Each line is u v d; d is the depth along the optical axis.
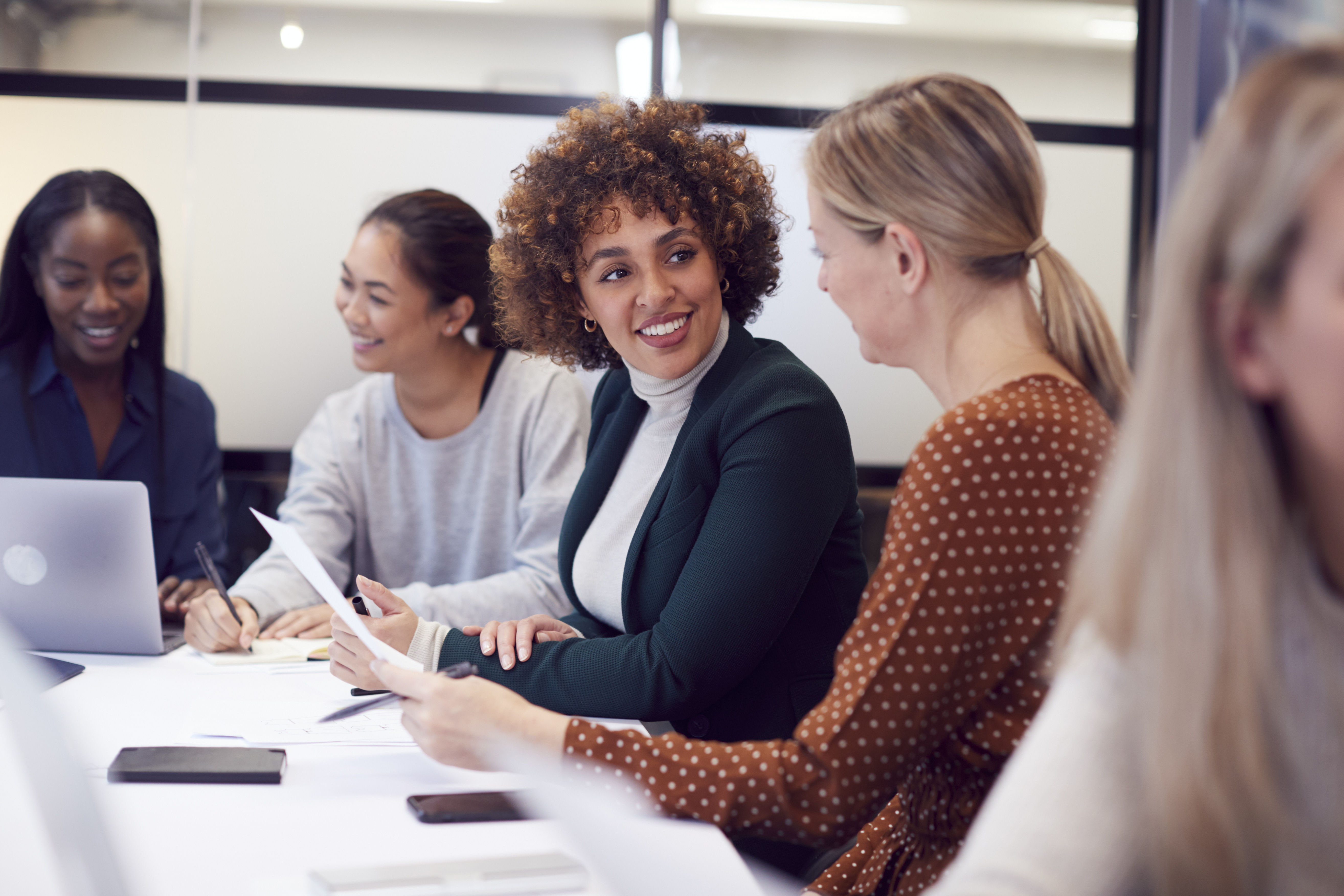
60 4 2.65
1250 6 2.80
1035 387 0.88
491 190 2.81
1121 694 0.55
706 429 1.29
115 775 0.94
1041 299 0.95
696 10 2.82
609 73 2.82
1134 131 2.94
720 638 1.18
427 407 2.15
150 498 1.90
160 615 1.49
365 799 0.91
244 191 2.74
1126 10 2.91
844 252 0.99
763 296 1.57
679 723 1.29
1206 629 0.50
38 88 2.67
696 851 0.82
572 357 1.60
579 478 2.05
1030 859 0.54
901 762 0.86
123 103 2.69
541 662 1.23
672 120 1.43
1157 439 0.52
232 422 2.77
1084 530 0.84
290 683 1.34
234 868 0.75
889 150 0.94
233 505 2.76
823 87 2.87
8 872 0.71
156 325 2.07
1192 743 0.50
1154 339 0.52
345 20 2.74
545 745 0.92
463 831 0.84
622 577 1.42
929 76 0.98
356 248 2.06
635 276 1.38
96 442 2.05
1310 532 0.52
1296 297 0.47
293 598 1.75
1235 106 0.49
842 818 0.87
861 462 2.93
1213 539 0.50
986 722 0.88
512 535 2.14
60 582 1.43
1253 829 0.51
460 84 2.78
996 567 0.84
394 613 1.28
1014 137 0.93
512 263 1.51
